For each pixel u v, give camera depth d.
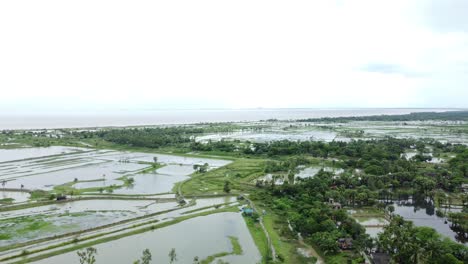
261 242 106.62
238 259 95.94
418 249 85.69
